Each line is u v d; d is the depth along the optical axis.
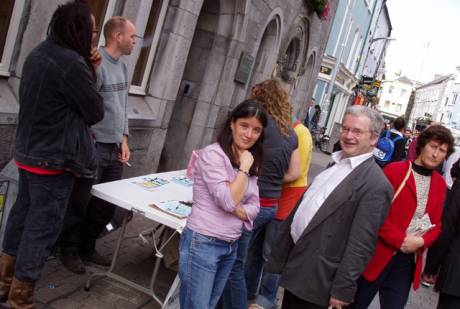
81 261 3.92
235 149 2.70
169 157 7.97
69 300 3.44
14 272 3.03
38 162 2.78
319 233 2.64
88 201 3.68
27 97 2.76
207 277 2.67
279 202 3.98
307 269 2.64
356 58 30.81
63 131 2.81
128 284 3.64
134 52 5.29
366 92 31.12
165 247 3.97
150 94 6.20
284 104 3.64
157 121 6.20
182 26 6.09
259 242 4.11
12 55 3.95
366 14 29.30
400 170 3.19
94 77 2.94
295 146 3.72
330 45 23.58
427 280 3.64
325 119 27.34
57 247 3.89
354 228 2.54
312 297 2.63
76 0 2.95
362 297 3.19
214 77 7.74
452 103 59.56
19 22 3.90
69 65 2.73
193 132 7.86
